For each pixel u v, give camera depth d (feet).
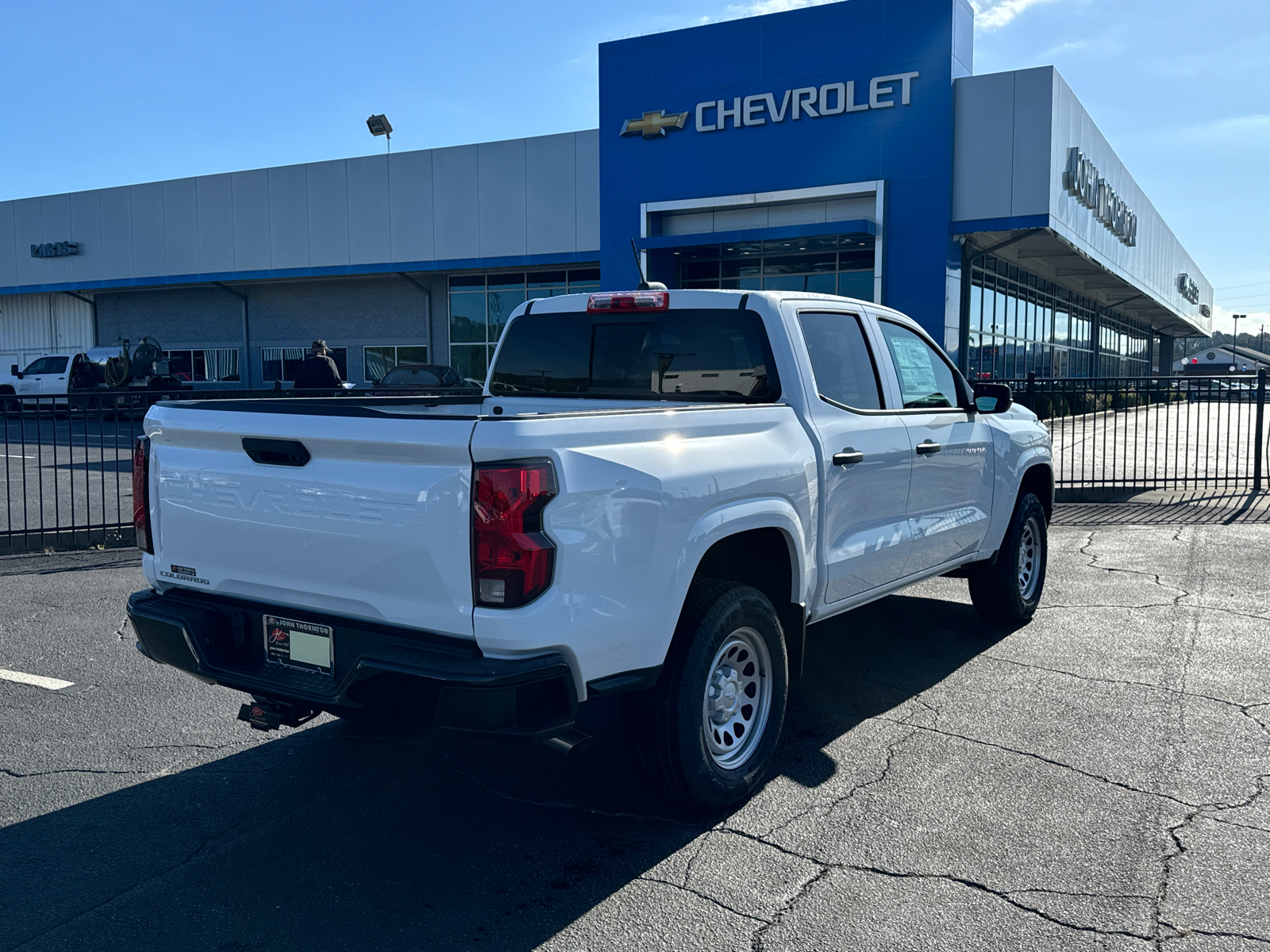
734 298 14.42
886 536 15.35
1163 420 92.58
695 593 11.75
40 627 20.71
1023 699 16.16
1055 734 14.60
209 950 9.20
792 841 11.36
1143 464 54.13
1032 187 68.33
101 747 14.29
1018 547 20.11
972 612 22.09
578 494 9.83
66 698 16.30
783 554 13.14
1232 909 9.85
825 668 17.89
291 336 112.06
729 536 12.19
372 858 11.02
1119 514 36.63
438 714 9.57
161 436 12.17
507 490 9.41
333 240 100.68
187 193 107.65
